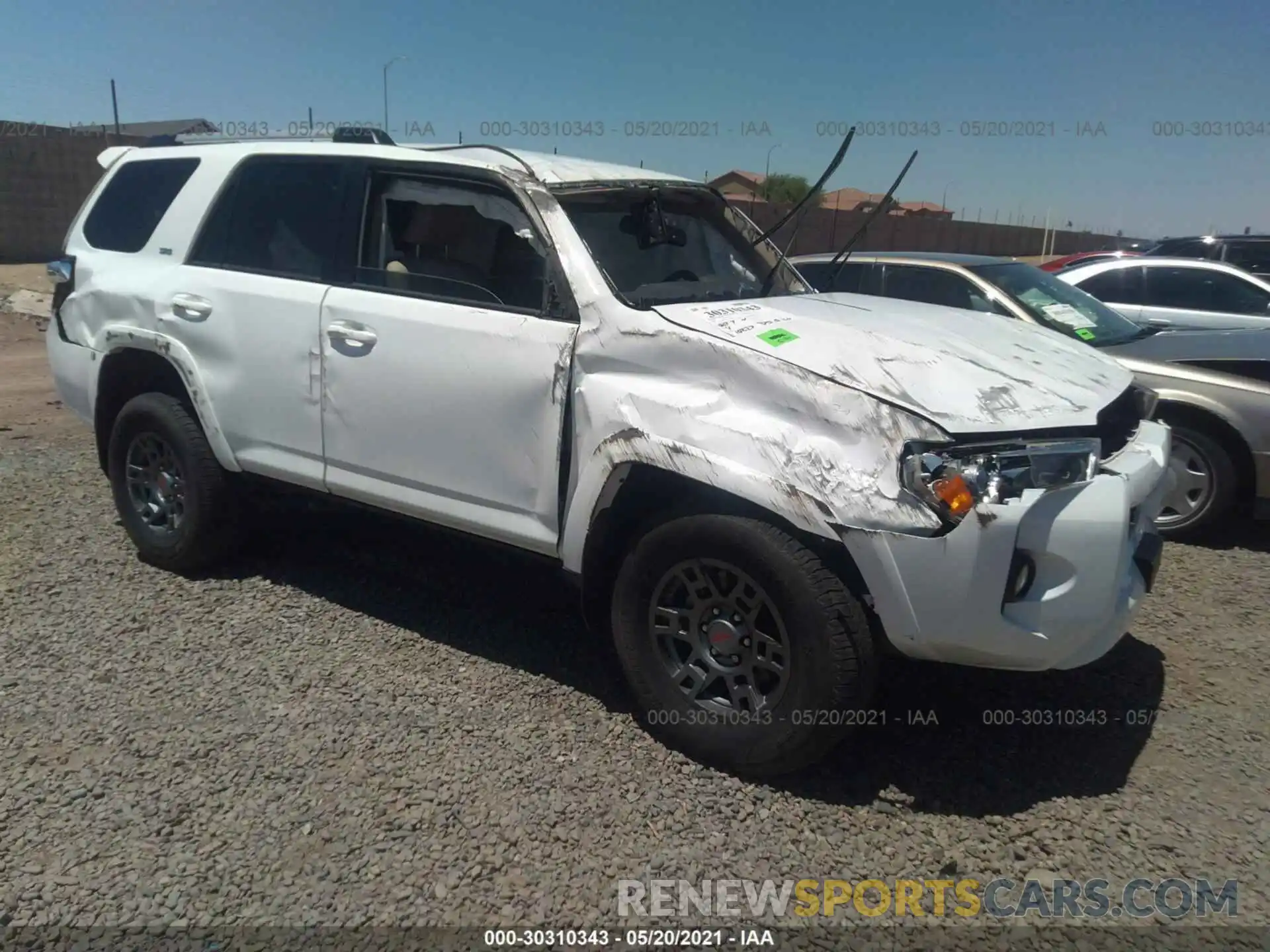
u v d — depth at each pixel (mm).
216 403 4195
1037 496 2746
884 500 2729
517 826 2830
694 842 2789
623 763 3146
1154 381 5223
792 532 2879
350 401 3781
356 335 3732
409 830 2801
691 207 4113
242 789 2973
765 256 4320
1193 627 4234
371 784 3006
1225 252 12930
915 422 2766
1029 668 2859
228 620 4113
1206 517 5176
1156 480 3152
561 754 3186
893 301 4156
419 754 3170
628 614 3230
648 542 3133
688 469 2957
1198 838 2844
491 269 3537
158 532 4566
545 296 3391
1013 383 3043
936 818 2926
